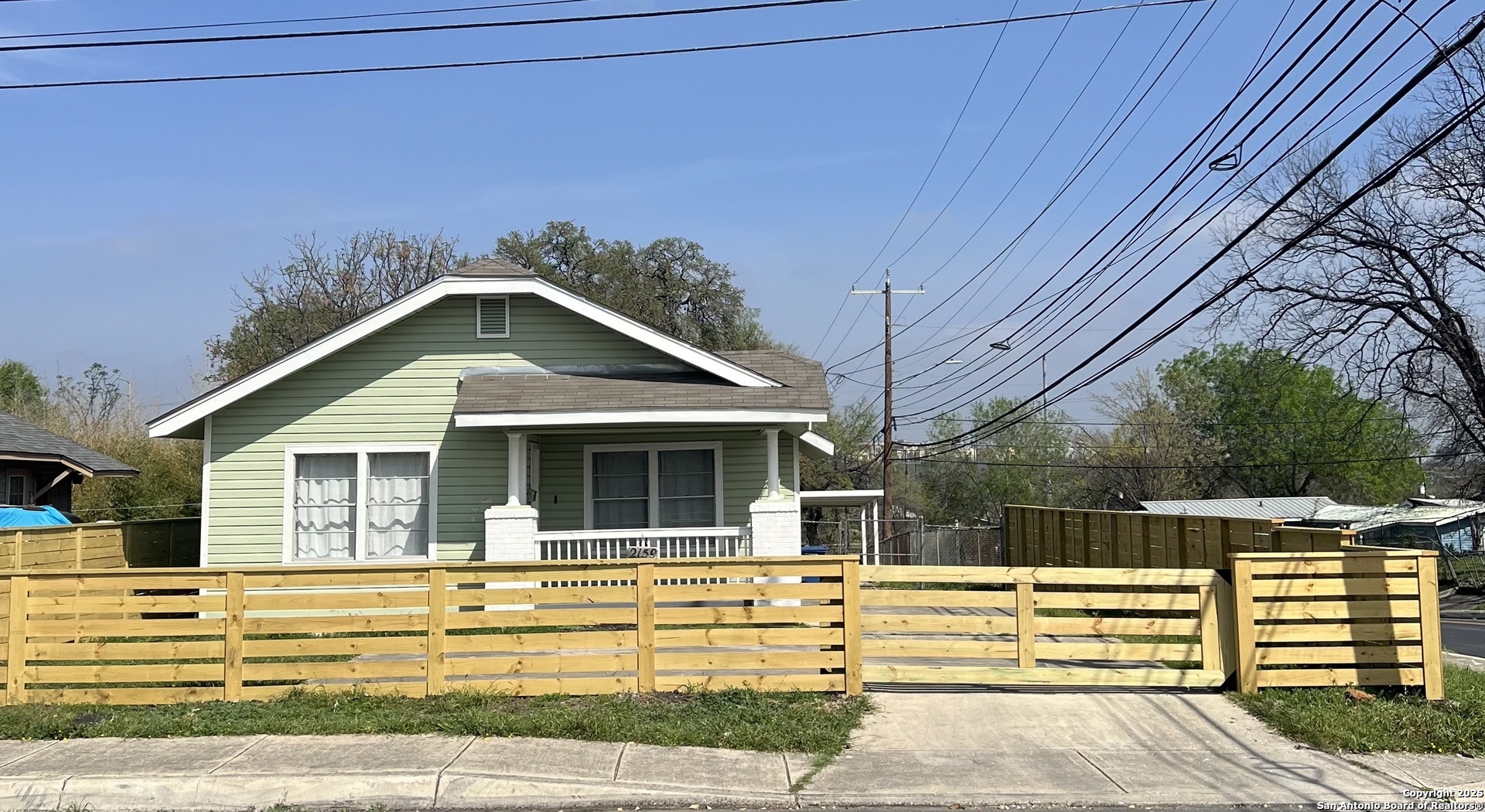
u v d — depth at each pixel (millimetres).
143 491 32719
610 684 9258
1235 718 8773
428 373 15281
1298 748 8031
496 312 15469
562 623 9344
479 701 8945
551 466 15469
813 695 9227
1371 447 51219
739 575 9422
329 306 43219
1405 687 9430
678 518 15453
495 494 15016
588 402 14094
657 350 15586
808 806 6867
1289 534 12406
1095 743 8117
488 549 13977
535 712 8570
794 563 9430
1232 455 56469
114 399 52781
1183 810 6785
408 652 9250
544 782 7047
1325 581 9445
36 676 9133
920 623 9555
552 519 15375
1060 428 66125
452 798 6984
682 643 9312
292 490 14906
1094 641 12836
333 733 8188
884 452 35344
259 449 14961
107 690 9070
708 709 8727
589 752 7730
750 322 49656
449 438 15094
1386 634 9422
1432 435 31562
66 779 7082
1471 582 39375
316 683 9305
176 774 7117
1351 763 7691
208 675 9148
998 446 66500
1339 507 48625
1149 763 7648
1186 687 9695
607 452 15516
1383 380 28828
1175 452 56000
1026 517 24891
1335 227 27609
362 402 15133
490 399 14227
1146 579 9602
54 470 23797
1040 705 9109
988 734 8336
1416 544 43281
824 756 7750
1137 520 17531
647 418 13898
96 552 16234
